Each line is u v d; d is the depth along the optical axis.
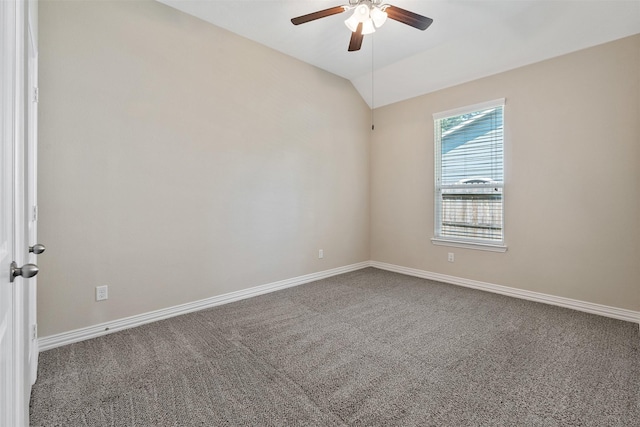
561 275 3.14
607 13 2.67
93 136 2.42
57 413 1.60
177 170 2.88
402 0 2.71
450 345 2.33
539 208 3.27
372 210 4.92
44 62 2.20
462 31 3.20
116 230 2.56
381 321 2.78
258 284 3.54
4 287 0.77
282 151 3.73
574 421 1.54
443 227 4.12
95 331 2.47
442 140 4.09
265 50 3.53
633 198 2.74
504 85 3.49
